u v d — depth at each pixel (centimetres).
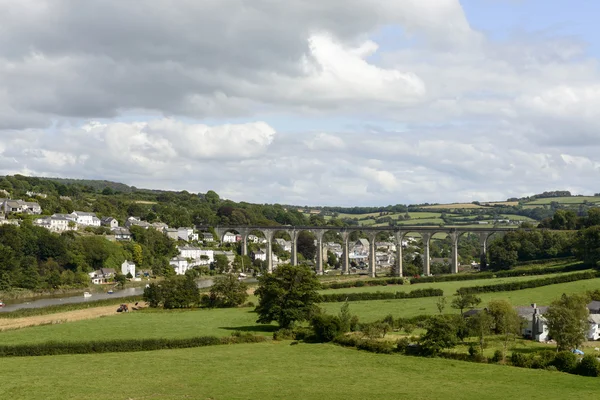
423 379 8812
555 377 8806
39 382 8556
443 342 10162
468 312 12500
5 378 8769
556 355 9288
